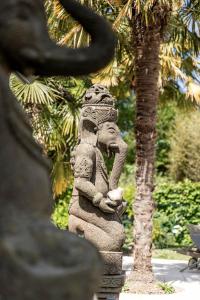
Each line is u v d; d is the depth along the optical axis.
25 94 8.58
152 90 8.71
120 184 20.30
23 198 1.19
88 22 1.34
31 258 1.05
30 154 1.25
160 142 25.44
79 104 10.13
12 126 1.21
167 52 10.27
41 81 9.69
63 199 13.73
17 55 1.27
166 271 11.02
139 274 8.48
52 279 1.03
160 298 7.80
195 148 22.91
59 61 1.28
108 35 1.32
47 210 1.29
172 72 10.28
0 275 1.05
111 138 5.61
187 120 23.53
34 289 1.03
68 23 8.39
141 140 8.76
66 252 1.08
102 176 5.48
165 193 16.59
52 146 9.79
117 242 5.27
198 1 9.34
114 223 5.34
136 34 8.73
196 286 9.08
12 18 1.24
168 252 14.70
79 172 5.39
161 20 8.61
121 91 11.84
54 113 10.01
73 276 1.04
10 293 1.04
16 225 1.12
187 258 13.74
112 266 5.17
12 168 1.19
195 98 10.48
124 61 10.24
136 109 8.84
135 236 8.65
